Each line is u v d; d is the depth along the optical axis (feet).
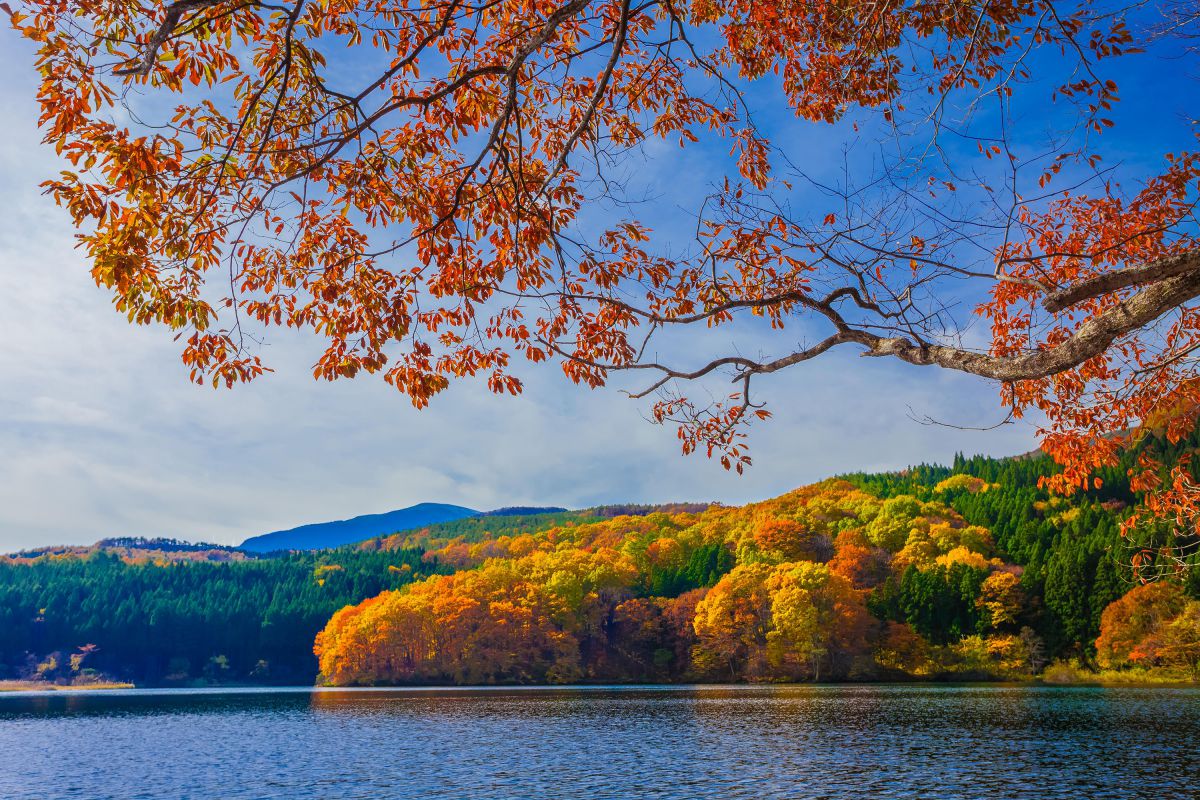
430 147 25.79
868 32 24.48
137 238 21.49
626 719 147.84
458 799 74.84
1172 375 28.76
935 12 23.41
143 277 23.06
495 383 27.66
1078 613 254.68
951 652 272.92
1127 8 20.03
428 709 184.55
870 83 25.82
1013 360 18.31
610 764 92.63
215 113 23.08
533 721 148.36
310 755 107.14
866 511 435.53
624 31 20.88
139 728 150.51
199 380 24.98
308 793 80.02
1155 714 134.31
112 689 345.72
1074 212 28.91
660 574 389.60
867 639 281.33
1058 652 260.42
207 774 92.68
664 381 23.66
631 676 331.36
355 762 99.50
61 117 19.95
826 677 283.18
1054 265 29.14
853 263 20.70
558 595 347.77
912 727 122.42
